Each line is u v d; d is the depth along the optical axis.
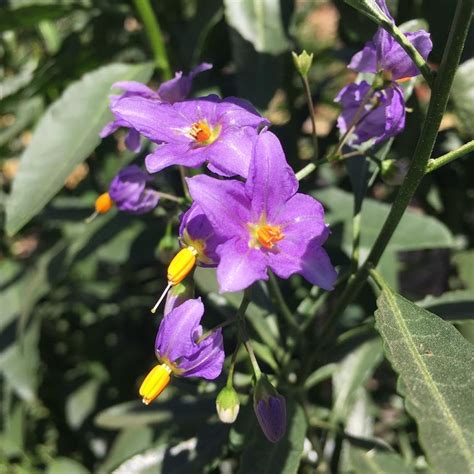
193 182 0.12
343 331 0.21
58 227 0.30
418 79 0.22
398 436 0.29
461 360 0.12
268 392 0.14
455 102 0.20
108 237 0.25
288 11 0.22
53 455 0.32
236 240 0.13
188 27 0.24
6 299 0.28
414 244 0.22
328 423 0.20
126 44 0.27
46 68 0.25
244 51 0.22
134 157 0.25
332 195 0.23
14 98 0.25
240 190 0.13
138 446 0.25
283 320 0.22
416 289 0.32
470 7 0.12
